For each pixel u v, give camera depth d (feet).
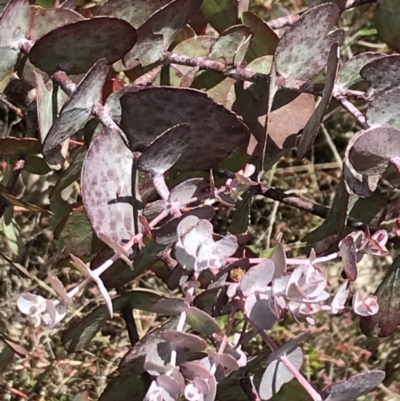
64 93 1.05
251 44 1.22
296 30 1.00
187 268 0.86
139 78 1.20
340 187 1.06
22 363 2.05
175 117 0.97
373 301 0.92
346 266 0.89
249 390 0.99
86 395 1.12
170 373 0.84
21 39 1.03
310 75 1.07
